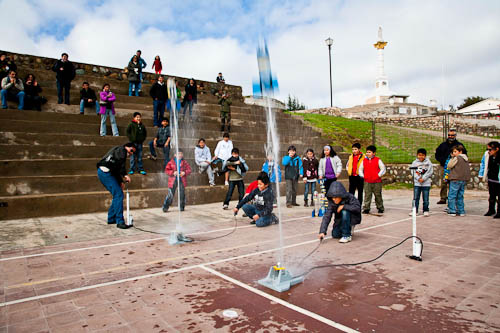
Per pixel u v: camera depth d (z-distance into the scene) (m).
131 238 5.80
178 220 7.56
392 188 14.53
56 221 7.28
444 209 9.13
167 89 13.93
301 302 3.12
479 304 3.05
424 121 21.34
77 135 10.29
